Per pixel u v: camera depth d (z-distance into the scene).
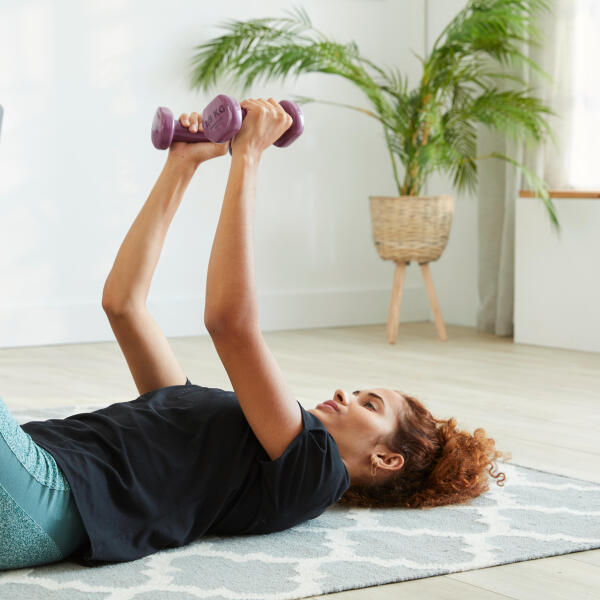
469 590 1.34
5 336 4.08
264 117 1.46
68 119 4.16
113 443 1.43
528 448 2.28
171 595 1.28
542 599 1.31
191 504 1.46
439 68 4.34
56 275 4.18
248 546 1.50
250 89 4.61
